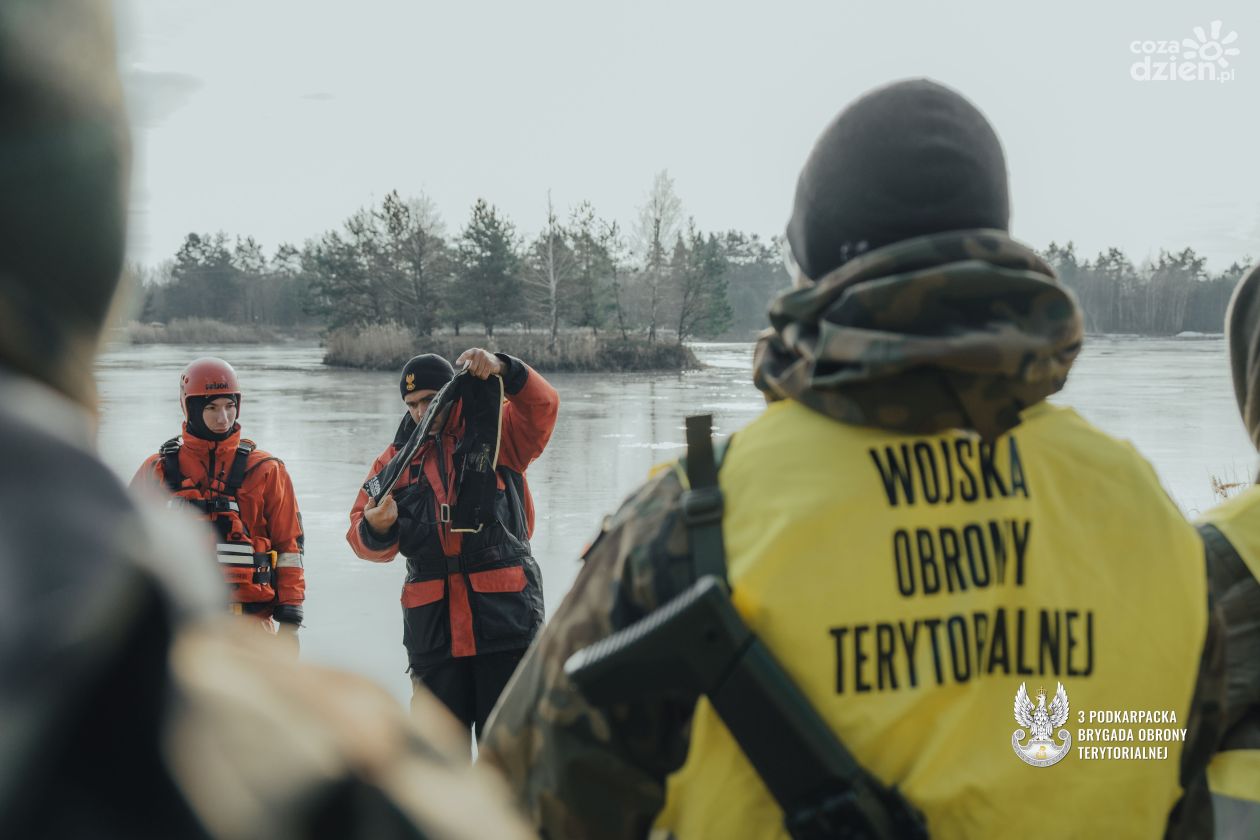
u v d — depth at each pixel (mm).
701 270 66438
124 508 338
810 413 1423
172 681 338
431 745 434
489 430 4836
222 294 113000
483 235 66625
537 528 11039
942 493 1368
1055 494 1416
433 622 4797
